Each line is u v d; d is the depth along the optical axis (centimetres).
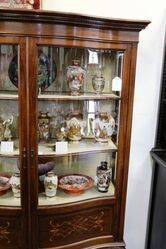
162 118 185
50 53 141
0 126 148
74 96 151
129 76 147
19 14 122
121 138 155
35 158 144
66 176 169
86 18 129
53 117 154
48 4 161
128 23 136
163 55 178
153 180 193
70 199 158
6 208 147
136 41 143
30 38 129
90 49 142
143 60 177
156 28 174
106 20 133
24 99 135
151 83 181
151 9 171
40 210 149
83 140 167
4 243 153
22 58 130
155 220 192
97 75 157
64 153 153
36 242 154
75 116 161
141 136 189
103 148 160
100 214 163
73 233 160
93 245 165
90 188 167
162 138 189
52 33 130
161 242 182
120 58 148
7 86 143
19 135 140
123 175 160
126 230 204
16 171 159
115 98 154
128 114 152
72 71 151
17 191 153
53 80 148
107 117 161
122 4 168
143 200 200
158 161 177
